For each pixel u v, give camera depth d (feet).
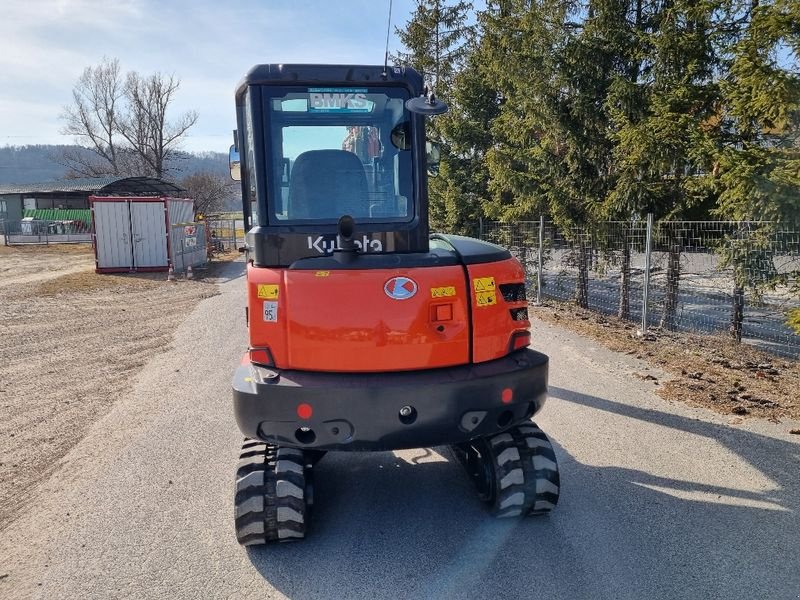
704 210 30.86
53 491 15.31
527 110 38.83
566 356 27.09
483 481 14.07
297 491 11.82
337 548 12.37
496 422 12.00
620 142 33.06
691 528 12.72
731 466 15.62
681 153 29.37
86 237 127.65
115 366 28.14
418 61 63.98
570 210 38.40
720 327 31.65
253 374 11.82
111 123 193.88
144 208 67.00
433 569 11.54
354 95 12.73
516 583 11.02
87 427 19.98
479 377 11.65
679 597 10.52
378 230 12.60
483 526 13.08
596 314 37.76
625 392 21.76
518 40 39.29
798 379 22.49
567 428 18.53
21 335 35.45
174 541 12.76
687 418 19.04
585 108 35.65
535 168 40.55
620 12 34.32
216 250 101.86
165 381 25.31
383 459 17.01
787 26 23.30
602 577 11.12
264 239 12.23
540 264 41.83
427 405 11.36
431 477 15.75
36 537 13.11
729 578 11.00
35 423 20.52
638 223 33.50
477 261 12.38
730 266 27.20
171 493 14.99
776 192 22.71
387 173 12.92
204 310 43.39
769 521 12.93
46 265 78.84
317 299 11.62
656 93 30.66
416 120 12.85
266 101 12.46
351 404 11.20
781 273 25.16
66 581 11.46
